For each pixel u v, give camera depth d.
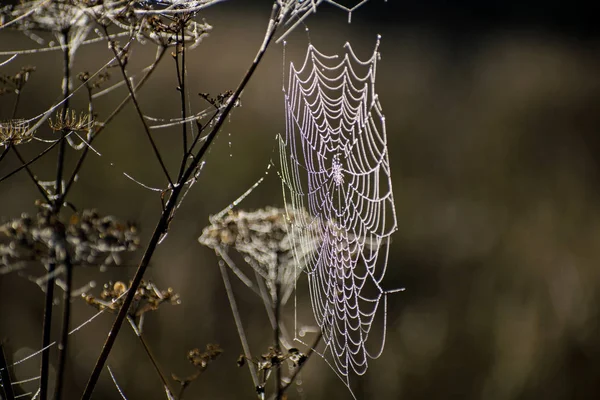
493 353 6.16
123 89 9.09
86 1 2.79
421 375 5.91
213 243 4.36
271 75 10.49
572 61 15.64
